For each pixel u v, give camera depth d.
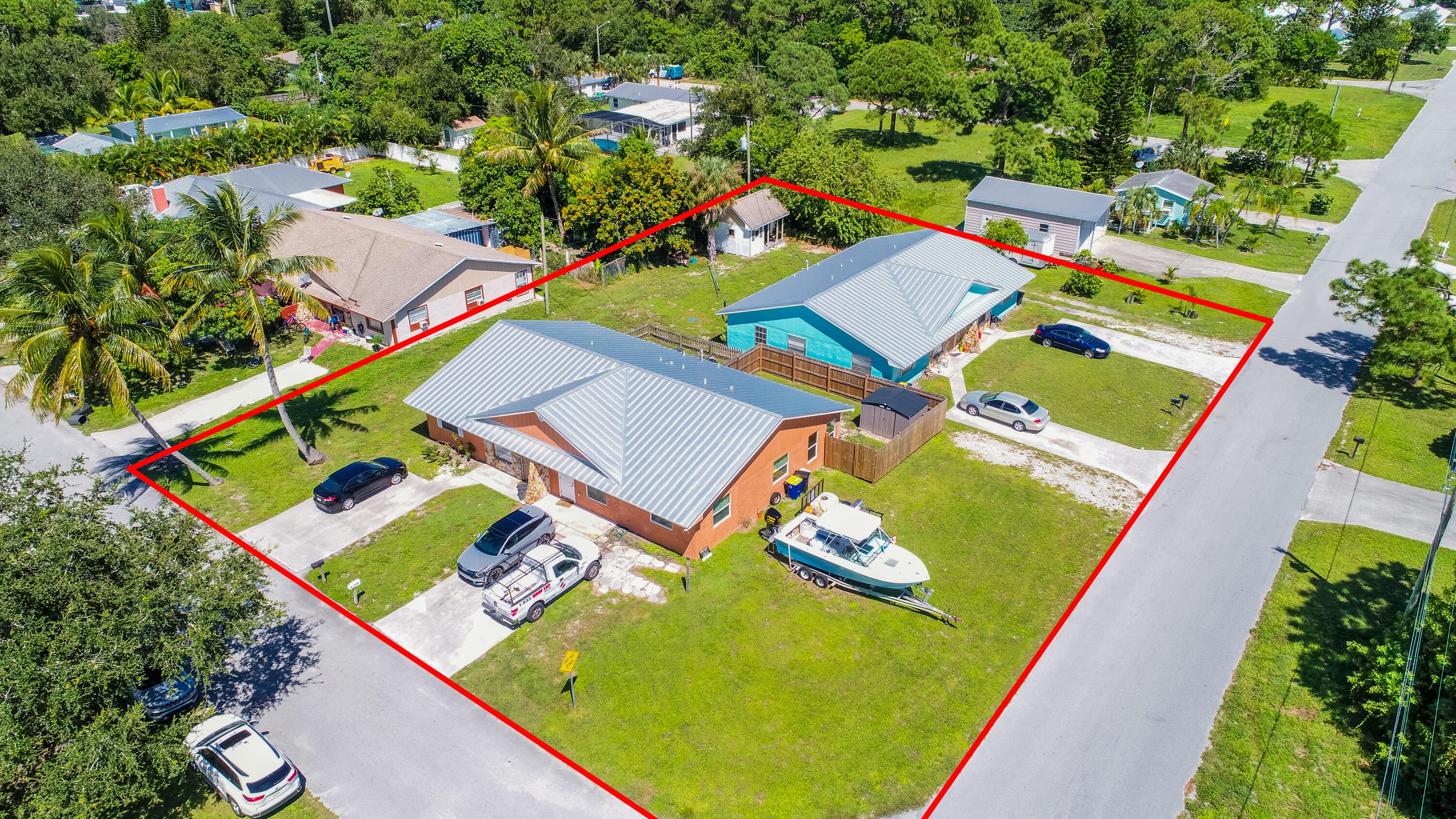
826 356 43.84
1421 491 33.66
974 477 34.81
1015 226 61.72
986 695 24.16
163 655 19.61
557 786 21.53
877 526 28.33
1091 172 74.00
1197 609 27.42
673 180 58.56
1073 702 23.89
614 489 29.91
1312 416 39.69
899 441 34.97
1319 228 68.19
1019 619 27.05
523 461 34.50
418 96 94.69
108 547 19.61
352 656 25.70
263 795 20.38
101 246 40.19
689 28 137.25
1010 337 48.62
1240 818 20.55
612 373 35.00
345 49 109.81
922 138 96.94
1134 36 69.25
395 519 32.22
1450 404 40.59
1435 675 22.19
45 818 16.86
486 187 63.69
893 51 90.38
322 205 64.88
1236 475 34.97
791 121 84.44
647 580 28.69
